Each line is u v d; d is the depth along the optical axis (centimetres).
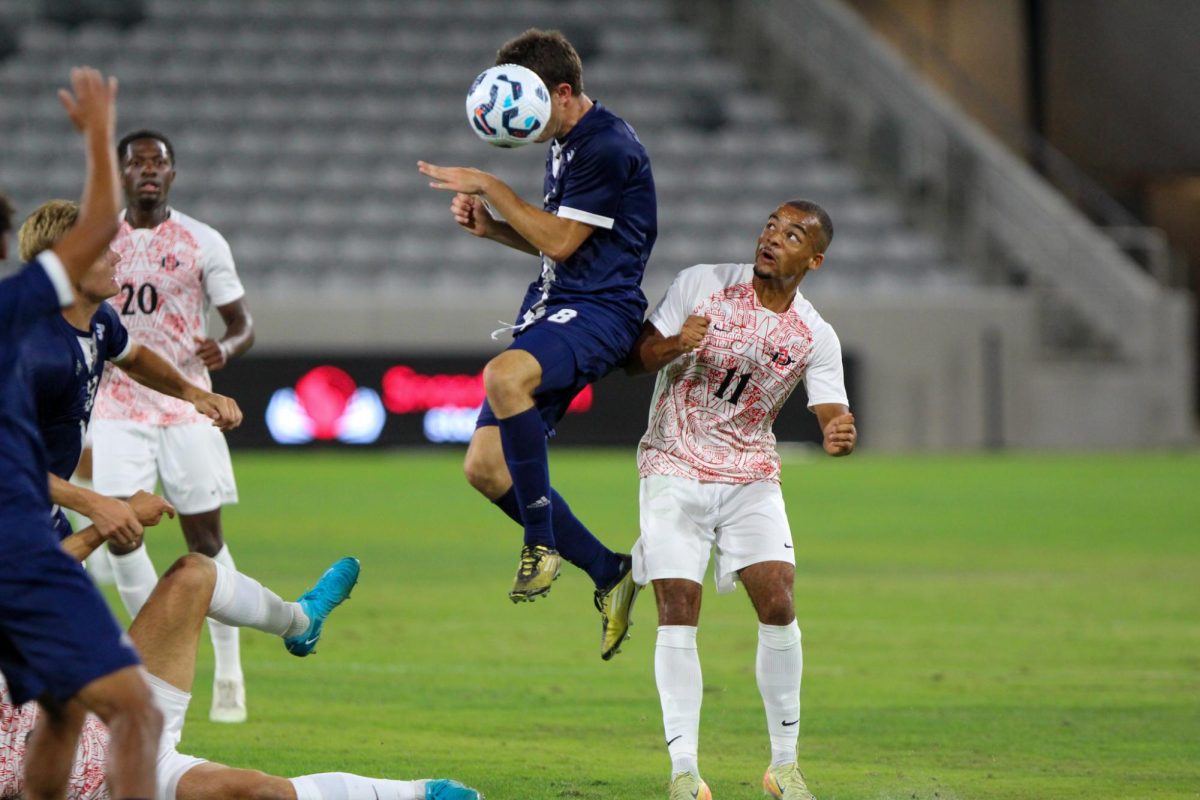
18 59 9406
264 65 9600
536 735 2061
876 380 8062
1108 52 10956
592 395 7350
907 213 9200
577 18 10219
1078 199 10456
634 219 1855
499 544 4272
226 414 1686
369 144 9169
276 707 2233
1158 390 8381
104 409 2339
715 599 3456
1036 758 1944
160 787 1412
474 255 8600
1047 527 4819
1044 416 8231
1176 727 2133
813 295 8056
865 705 2281
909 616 3152
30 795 1355
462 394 7356
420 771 1841
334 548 4122
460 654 2692
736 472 1733
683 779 1653
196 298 2388
